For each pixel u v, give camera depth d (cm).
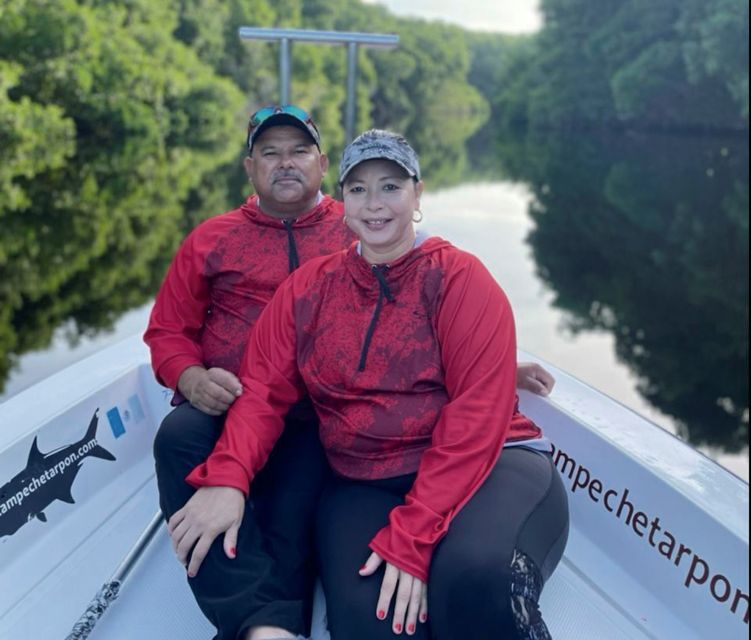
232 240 156
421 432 122
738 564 120
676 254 1005
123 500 164
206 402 132
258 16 2927
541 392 166
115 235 900
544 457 125
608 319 734
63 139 1599
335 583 109
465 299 121
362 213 120
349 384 124
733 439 516
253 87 2864
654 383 588
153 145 1936
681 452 144
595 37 3216
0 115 1435
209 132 2278
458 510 111
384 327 123
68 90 1767
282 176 152
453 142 3369
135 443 178
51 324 587
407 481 122
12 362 511
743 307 777
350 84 281
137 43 2103
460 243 1031
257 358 134
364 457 124
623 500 144
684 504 131
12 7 1670
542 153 2670
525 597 102
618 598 137
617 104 2814
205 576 113
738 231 1131
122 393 177
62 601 134
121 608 133
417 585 105
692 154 2314
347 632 104
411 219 124
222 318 155
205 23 2666
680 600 131
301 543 125
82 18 1792
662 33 2880
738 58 2144
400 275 123
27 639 125
